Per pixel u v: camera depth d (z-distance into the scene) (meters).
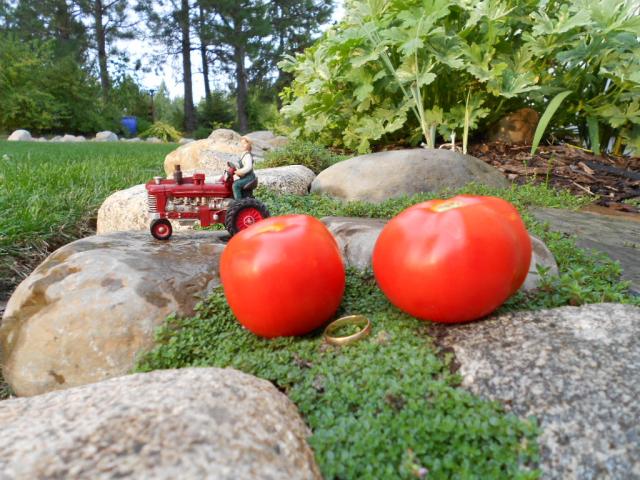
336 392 0.17
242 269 0.20
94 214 0.51
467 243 0.18
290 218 0.22
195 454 0.11
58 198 0.49
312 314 0.20
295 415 0.16
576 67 0.56
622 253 0.30
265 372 0.19
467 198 0.20
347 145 0.62
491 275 0.18
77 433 0.12
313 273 0.19
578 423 0.14
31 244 0.41
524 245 0.19
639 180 0.48
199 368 0.16
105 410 0.13
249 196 0.31
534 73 0.57
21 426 0.13
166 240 0.30
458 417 0.15
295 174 0.48
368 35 0.54
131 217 0.41
